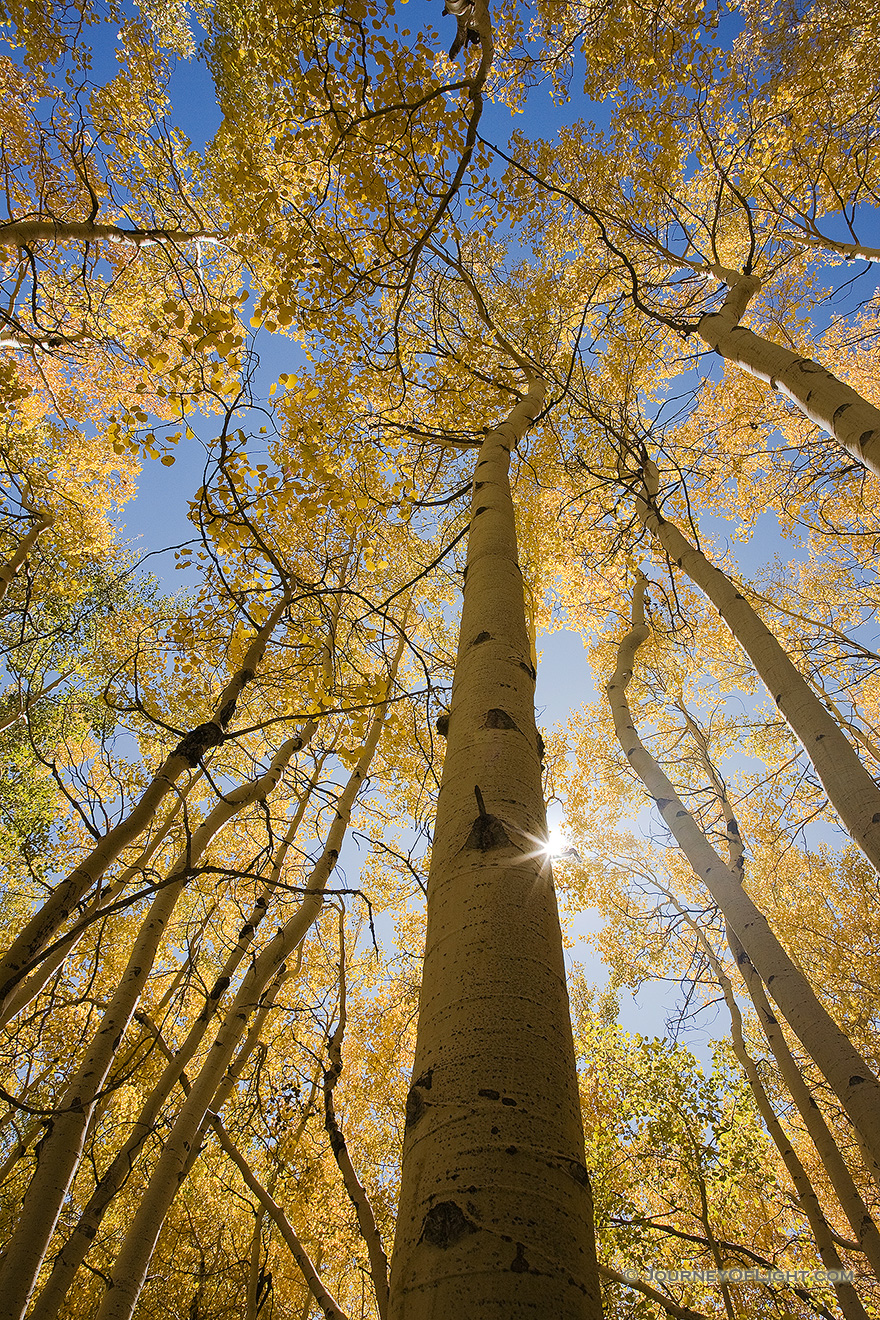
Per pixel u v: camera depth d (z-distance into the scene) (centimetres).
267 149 506
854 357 845
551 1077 103
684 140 693
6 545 816
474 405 557
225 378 374
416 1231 87
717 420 849
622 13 594
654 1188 781
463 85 273
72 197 687
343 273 412
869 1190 779
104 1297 338
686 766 885
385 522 662
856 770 331
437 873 144
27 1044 598
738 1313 630
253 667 336
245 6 398
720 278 604
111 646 688
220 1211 782
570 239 816
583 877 787
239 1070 505
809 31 589
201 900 754
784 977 379
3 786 891
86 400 880
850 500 804
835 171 658
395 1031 702
